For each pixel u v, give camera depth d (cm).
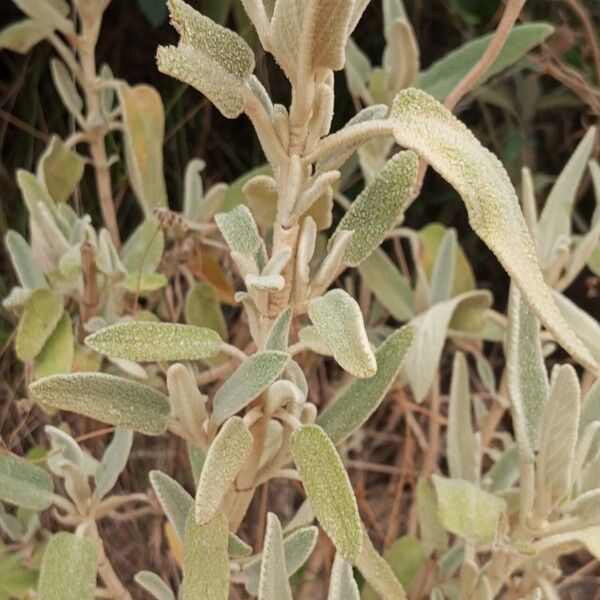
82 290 58
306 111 38
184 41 36
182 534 45
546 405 46
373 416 86
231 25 81
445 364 89
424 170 54
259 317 42
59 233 58
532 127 91
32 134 79
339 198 72
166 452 73
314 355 68
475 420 83
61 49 64
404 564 58
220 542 41
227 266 74
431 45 91
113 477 49
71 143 65
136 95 63
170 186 85
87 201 82
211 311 65
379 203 42
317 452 38
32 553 55
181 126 83
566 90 87
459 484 51
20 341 53
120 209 83
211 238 68
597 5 86
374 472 88
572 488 50
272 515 42
